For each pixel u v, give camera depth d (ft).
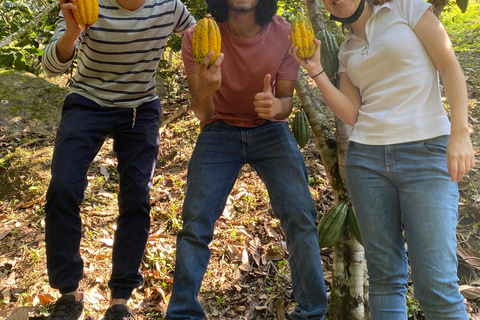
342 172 7.92
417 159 6.00
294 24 6.35
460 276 9.75
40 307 8.82
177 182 13.60
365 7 6.51
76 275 7.52
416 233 5.82
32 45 12.01
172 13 7.80
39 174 14.24
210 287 9.82
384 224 6.23
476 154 12.60
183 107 18.33
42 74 21.65
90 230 11.62
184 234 6.72
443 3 7.25
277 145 7.14
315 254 6.73
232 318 9.07
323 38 7.29
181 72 21.63
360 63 6.45
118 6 7.32
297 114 8.29
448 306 5.50
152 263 10.34
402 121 6.08
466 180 11.75
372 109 6.40
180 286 6.45
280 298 9.43
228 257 10.63
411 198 5.94
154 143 8.13
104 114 7.83
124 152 8.05
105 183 14.17
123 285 7.80
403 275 6.23
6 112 17.84
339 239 7.93
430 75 6.13
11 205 13.38
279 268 10.28
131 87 7.91
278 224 11.56
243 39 7.00
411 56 6.07
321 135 8.31
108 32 7.34
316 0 8.12
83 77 7.84
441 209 5.74
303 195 6.88
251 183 13.32
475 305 8.96
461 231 10.66
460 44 19.42
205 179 6.94
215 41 5.99
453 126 5.72
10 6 13.21
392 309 6.07
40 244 11.23
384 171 6.21
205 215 6.76
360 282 7.97
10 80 18.97
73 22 6.55
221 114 7.47
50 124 18.04
